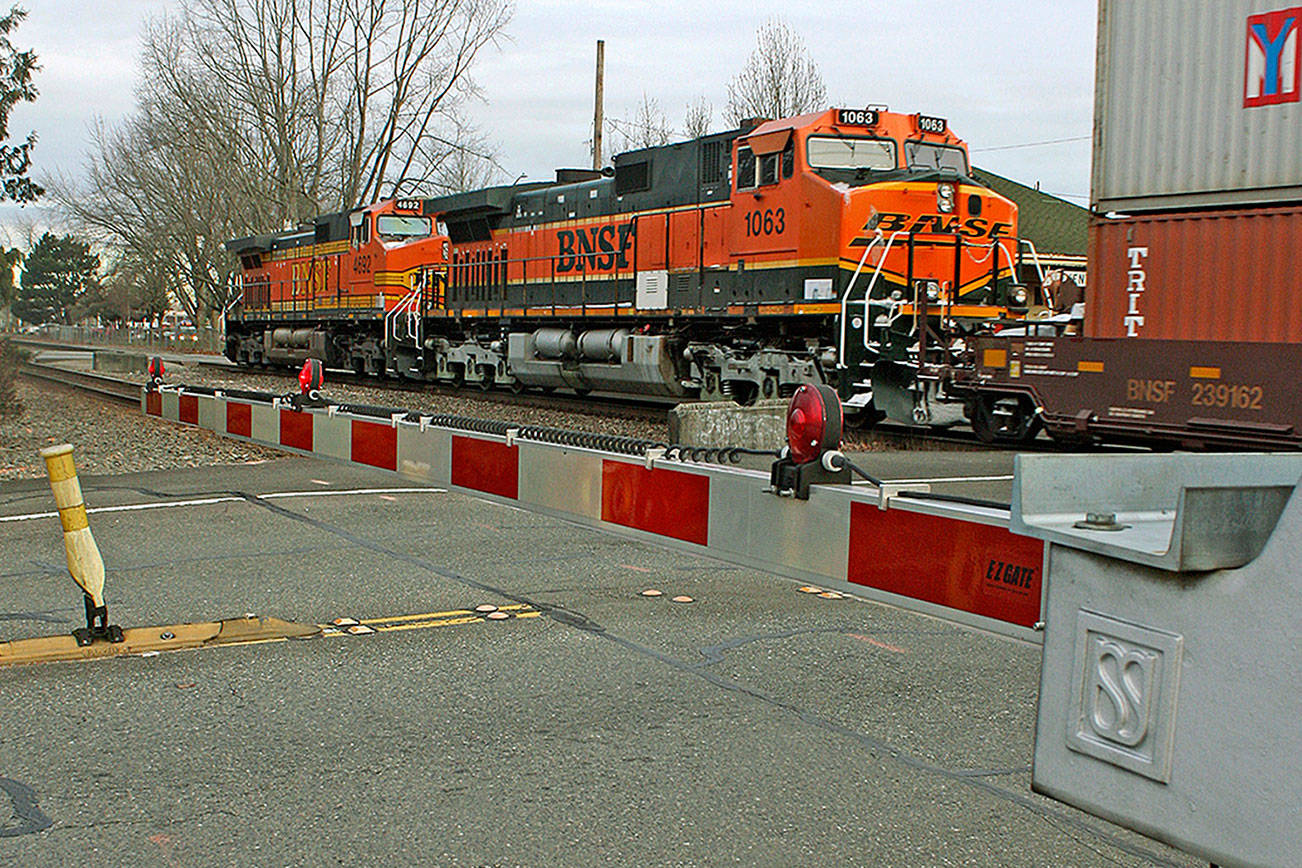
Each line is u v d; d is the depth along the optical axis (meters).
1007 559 2.62
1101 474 2.10
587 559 7.82
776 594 6.89
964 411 13.86
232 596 6.68
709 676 5.27
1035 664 5.54
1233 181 9.59
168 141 52.88
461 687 5.07
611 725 4.62
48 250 130.50
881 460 12.88
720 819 3.76
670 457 3.76
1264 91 9.33
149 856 3.45
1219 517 1.74
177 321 87.31
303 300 32.47
